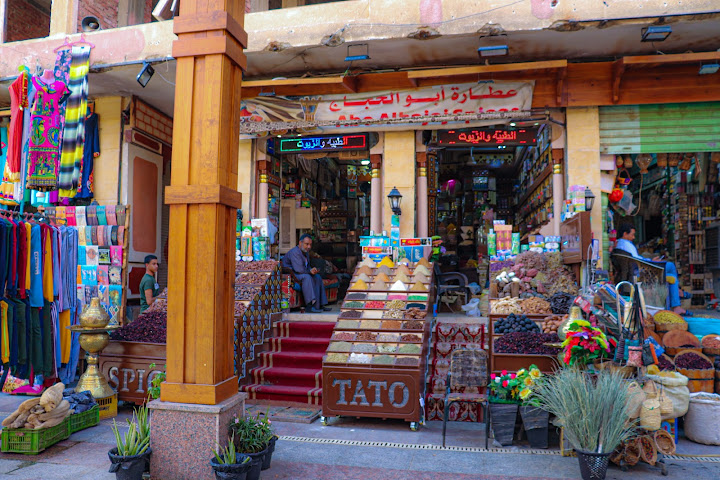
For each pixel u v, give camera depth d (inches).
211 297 165.6
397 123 331.0
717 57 269.1
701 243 404.2
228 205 173.2
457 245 577.0
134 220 376.5
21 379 280.1
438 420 239.8
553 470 173.0
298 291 346.0
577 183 311.1
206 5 172.7
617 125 310.5
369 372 224.8
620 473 171.0
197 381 164.6
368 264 310.8
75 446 199.2
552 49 300.8
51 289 268.7
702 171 404.5
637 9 260.1
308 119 340.2
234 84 180.5
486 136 330.3
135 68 324.5
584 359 190.9
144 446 161.2
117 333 261.9
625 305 187.5
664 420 195.6
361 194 560.7
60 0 346.9
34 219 280.1
